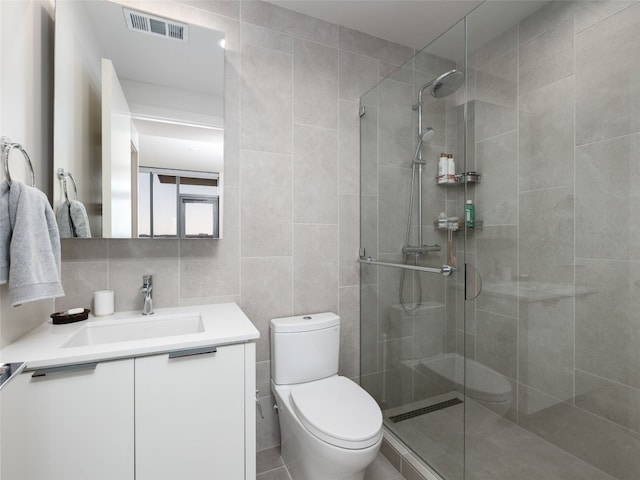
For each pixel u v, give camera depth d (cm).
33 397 93
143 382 105
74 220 137
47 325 128
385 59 213
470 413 140
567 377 113
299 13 188
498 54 129
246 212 175
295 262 187
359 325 209
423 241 160
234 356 118
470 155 139
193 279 164
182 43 157
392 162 179
